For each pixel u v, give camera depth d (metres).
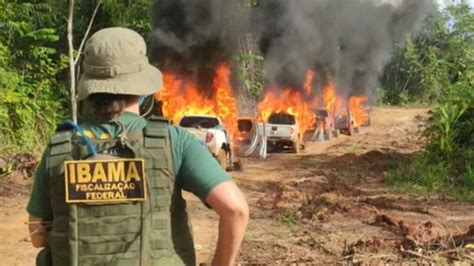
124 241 2.16
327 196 11.83
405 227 8.87
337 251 7.65
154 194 2.19
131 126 2.24
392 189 13.78
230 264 2.23
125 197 2.17
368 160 19.75
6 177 13.54
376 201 11.85
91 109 2.26
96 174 2.18
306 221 9.77
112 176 2.17
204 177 2.20
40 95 19.16
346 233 8.83
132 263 2.15
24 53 19.98
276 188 14.38
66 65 19.67
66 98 20.80
